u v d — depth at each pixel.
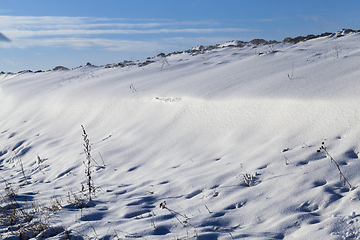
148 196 4.25
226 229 3.09
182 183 4.48
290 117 5.27
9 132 10.84
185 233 3.02
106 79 12.63
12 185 5.93
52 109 11.38
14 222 3.62
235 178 4.26
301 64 8.00
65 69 21.56
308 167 3.90
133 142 7.08
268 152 4.71
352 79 5.57
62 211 3.83
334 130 4.43
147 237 2.98
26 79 19.28
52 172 6.57
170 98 8.13
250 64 9.55
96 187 5.00
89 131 8.71
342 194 3.27
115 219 3.53
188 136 6.44
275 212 3.21
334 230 2.68
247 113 6.07
